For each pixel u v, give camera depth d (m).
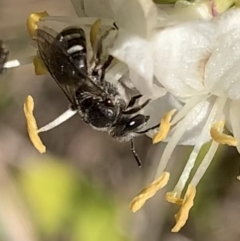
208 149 0.07
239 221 0.10
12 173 0.10
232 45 0.07
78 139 0.10
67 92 0.07
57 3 0.09
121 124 0.07
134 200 0.07
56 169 0.10
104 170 0.10
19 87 0.10
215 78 0.07
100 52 0.07
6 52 0.07
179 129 0.07
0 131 0.10
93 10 0.07
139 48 0.06
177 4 0.07
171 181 0.09
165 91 0.07
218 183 0.10
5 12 0.09
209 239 0.10
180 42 0.06
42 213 0.09
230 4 0.07
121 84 0.07
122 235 0.10
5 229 0.09
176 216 0.07
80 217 0.10
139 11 0.06
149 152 0.10
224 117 0.07
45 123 0.10
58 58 0.07
